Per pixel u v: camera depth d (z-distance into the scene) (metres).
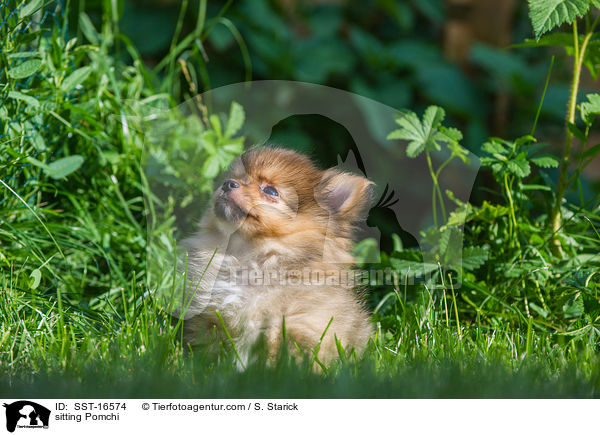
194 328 5.43
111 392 3.99
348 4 11.85
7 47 6.36
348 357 4.87
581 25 7.37
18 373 4.37
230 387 4.08
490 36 11.53
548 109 10.02
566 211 6.89
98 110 7.36
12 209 6.26
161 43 10.42
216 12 10.54
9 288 5.53
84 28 8.45
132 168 7.28
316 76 10.48
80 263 6.68
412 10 11.99
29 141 6.61
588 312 5.75
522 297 6.29
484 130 10.62
